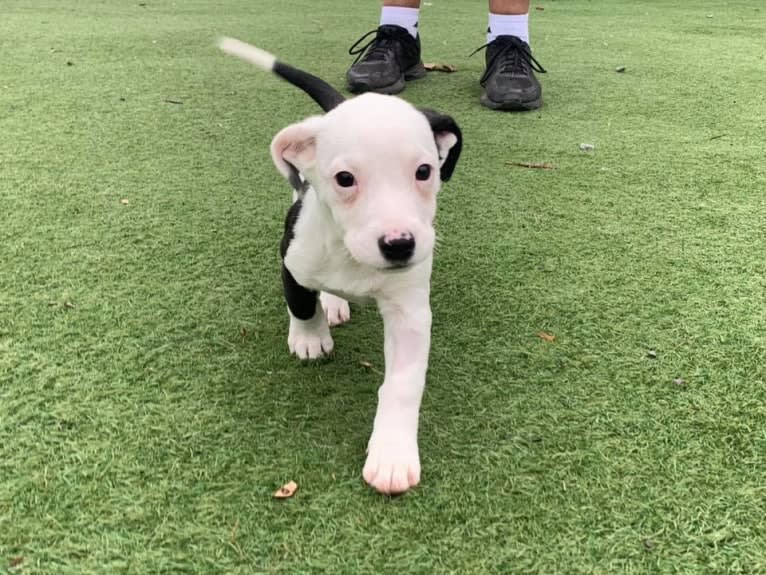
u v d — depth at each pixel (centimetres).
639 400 64
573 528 51
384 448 55
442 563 48
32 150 112
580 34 210
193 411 61
